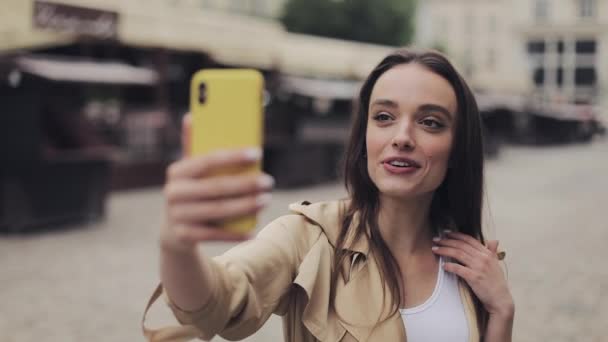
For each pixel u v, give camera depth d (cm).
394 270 144
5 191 809
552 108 3234
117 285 568
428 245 158
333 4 3253
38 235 803
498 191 1314
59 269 624
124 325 461
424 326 145
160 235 88
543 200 1188
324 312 136
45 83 1039
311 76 1869
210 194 80
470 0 5906
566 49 5694
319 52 1584
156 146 1335
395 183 139
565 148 2738
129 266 641
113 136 1329
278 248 134
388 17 3256
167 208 82
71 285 566
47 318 473
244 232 83
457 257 153
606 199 1204
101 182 915
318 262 137
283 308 140
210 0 3456
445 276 154
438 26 6047
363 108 154
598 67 5600
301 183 1393
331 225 145
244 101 90
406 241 152
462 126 147
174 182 81
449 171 158
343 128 1672
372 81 151
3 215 811
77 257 679
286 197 1197
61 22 883
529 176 1616
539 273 624
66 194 865
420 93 139
